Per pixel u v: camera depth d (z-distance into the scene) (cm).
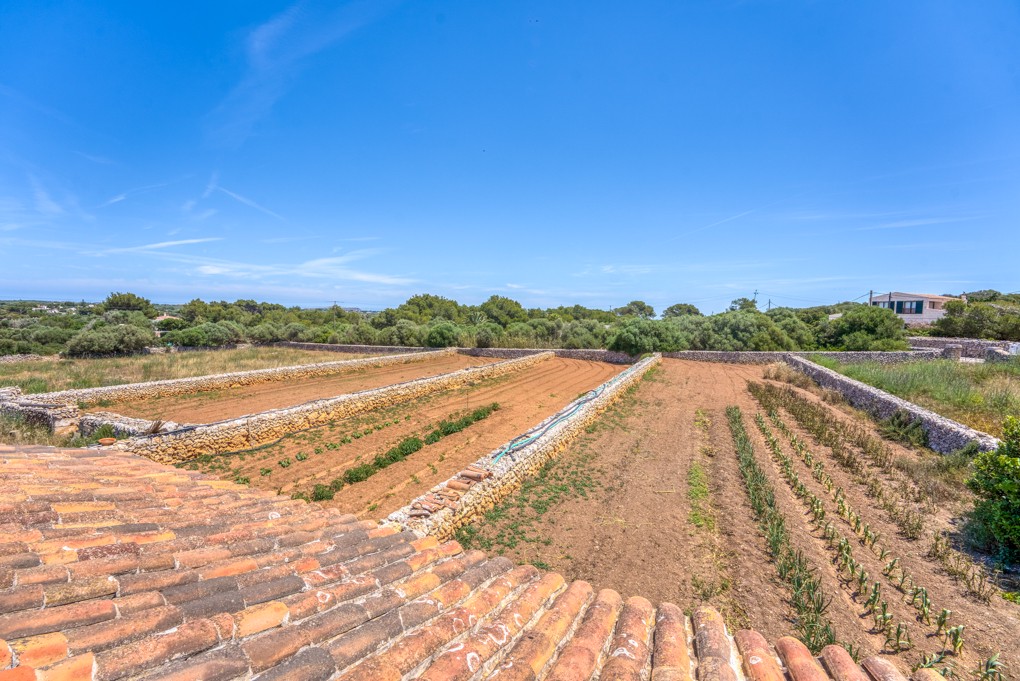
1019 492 843
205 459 1519
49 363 3484
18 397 1928
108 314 6275
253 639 274
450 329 5331
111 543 365
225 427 1602
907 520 1002
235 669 243
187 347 5191
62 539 361
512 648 331
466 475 1156
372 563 416
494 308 7500
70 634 241
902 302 6116
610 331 5156
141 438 1399
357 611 323
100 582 297
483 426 2009
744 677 338
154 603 291
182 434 1484
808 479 1289
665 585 840
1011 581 798
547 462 1487
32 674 208
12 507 410
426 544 483
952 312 4669
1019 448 891
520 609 382
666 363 4025
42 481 525
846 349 4178
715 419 2039
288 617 302
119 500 497
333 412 2022
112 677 220
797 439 1648
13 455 648
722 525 1062
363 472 1410
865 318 4212
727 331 4559
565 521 1101
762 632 705
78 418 1672
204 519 483
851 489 1204
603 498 1231
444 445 1725
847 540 941
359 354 4859
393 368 3856
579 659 316
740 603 776
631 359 4341
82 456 710
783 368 3316
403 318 6662
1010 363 2419
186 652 249
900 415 1698
